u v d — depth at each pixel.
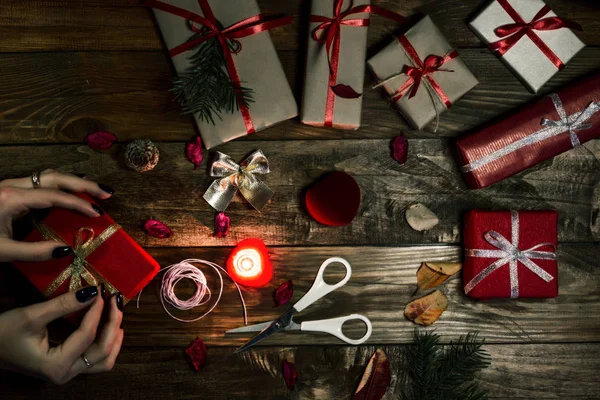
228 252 0.75
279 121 0.71
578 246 0.76
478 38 0.75
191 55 0.70
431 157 0.75
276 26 0.70
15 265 0.68
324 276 0.75
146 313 0.74
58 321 0.73
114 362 0.70
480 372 0.75
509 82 0.75
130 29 0.74
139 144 0.72
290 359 0.74
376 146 0.75
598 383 0.75
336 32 0.69
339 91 0.69
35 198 0.67
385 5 0.75
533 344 0.75
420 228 0.74
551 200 0.76
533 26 0.72
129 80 0.74
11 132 0.74
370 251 0.75
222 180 0.72
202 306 0.74
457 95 0.72
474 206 0.75
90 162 0.74
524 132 0.72
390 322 0.75
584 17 0.75
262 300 0.75
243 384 0.74
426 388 0.72
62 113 0.74
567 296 0.75
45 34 0.73
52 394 0.74
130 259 0.69
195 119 0.70
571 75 0.75
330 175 0.70
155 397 0.74
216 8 0.70
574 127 0.72
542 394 0.75
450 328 0.75
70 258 0.68
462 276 0.75
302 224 0.75
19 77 0.74
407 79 0.71
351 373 0.75
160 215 0.74
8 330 0.63
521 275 0.72
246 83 0.70
